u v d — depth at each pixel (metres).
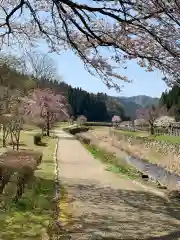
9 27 8.52
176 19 6.40
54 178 14.64
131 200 12.01
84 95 107.88
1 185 9.70
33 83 42.88
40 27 8.49
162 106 80.94
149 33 7.07
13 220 8.09
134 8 6.60
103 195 12.52
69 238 7.62
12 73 24.38
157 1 6.24
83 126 81.44
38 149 26.42
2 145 24.45
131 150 35.81
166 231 8.67
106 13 6.64
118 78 8.81
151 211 10.66
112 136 51.66
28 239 7.05
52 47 9.29
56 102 45.66
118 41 7.78
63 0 6.65
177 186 15.49
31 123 45.97
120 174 17.67
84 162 21.36
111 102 117.62
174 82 7.80
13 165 9.97
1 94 20.34
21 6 7.35
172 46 7.03
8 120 21.44
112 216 9.81
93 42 8.48
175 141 38.72
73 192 12.61
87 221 9.09
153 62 7.85
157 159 29.70
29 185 11.04
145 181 16.70
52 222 8.31
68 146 32.53
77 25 7.30
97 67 8.57
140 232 8.49
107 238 7.92
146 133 60.16
